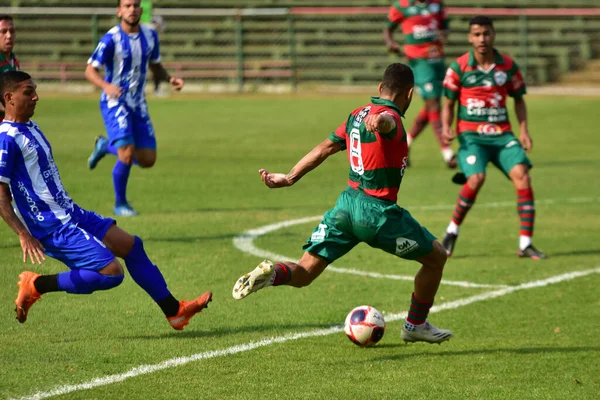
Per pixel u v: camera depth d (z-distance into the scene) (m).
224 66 95.19
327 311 23.09
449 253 30.62
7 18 28.41
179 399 16.28
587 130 68.12
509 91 31.44
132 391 16.64
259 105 82.25
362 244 32.25
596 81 95.81
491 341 20.80
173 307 19.83
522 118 31.95
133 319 21.78
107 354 18.92
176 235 31.98
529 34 102.00
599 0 104.06
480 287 26.28
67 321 21.45
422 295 19.41
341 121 71.44
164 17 102.88
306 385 17.27
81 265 18.58
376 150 18.06
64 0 102.19
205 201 39.56
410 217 18.77
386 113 17.34
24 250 18.06
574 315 23.27
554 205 40.91
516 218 37.81
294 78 94.81
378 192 18.44
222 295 24.34
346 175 49.09
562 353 19.86
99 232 19.34
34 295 18.59
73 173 46.19
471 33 30.83
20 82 18.19
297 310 23.12
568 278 27.47
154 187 42.97
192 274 26.52
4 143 18.03
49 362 18.25
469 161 30.69
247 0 103.25
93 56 33.34
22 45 99.19
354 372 18.20
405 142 18.27
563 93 90.12
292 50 95.31
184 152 55.44
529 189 30.52
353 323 19.89
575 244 32.72
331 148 19.12
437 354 19.66
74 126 65.94
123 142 34.22
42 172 18.55
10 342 19.61
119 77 33.91
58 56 98.25
